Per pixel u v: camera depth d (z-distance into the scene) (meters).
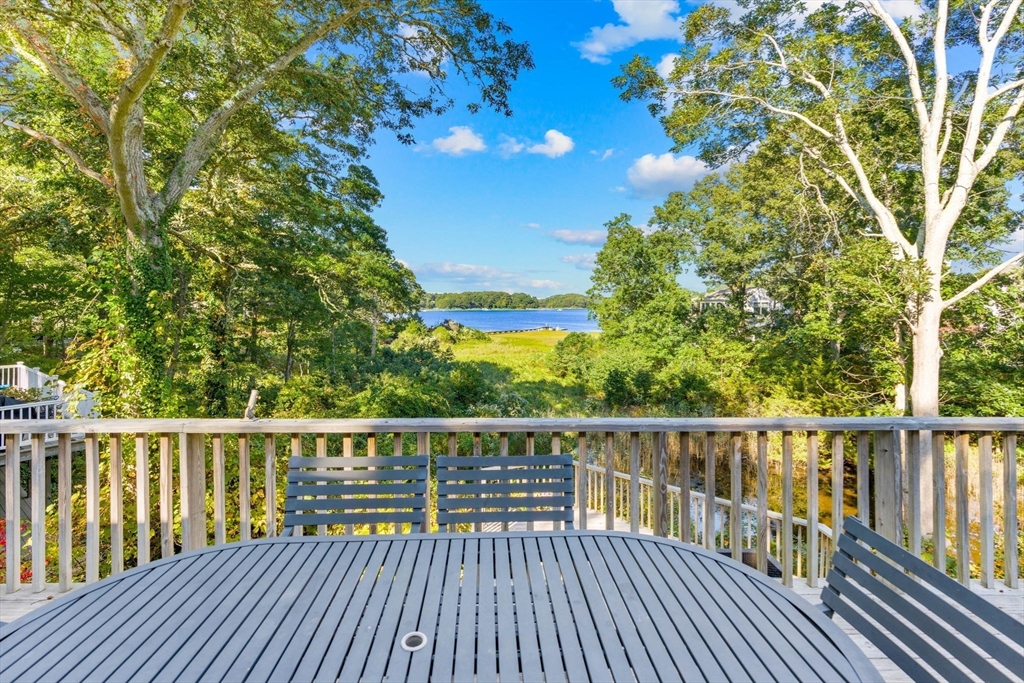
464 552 1.48
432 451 8.75
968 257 11.15
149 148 10.50
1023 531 7.46
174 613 1.18
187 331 8.95
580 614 1.16
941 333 11.69
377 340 23.67
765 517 2.30
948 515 8.84
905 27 10.80
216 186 11.77
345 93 10.27
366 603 1.21
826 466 10.24
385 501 1.94
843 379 12.96
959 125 10.92
